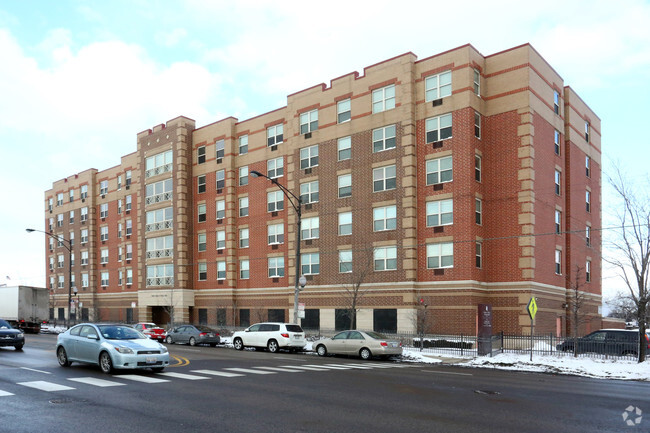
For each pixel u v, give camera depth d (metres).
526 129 32.44
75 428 8.99
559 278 35.72
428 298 33.22
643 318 22.33
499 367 22.17
